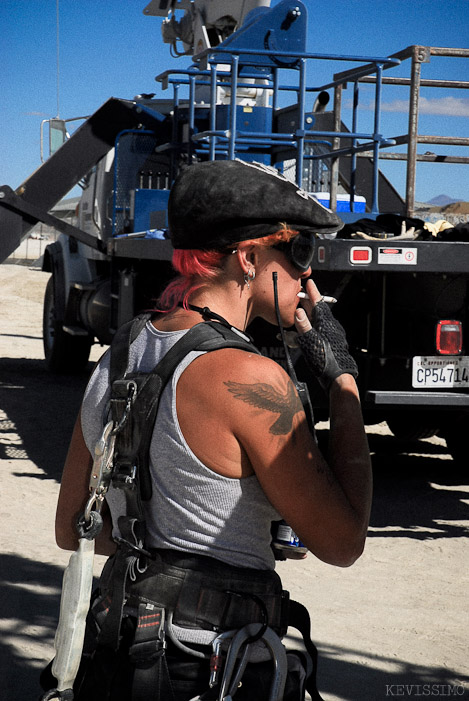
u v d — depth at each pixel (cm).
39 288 2592
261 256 149
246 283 149
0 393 944
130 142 836
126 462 140
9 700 297
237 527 140
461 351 503
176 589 136
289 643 354
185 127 779
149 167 843
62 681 134
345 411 152
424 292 523
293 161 819
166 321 148
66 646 134
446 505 577
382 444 775
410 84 591
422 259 477
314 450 142
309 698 307
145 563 139
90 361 1239
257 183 145
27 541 478
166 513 139
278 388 138
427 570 451
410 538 504
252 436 136
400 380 509
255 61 668
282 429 137
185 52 1005
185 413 137
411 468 684
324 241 472
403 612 393
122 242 700
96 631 143
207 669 135
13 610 380
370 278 527
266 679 139
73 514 164
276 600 143
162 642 134
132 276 680
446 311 523
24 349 1380
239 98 838
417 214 685
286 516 140
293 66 673
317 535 141
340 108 729
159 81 761
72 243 1005
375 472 667
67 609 135
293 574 441
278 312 152
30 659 333
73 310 994
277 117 787
